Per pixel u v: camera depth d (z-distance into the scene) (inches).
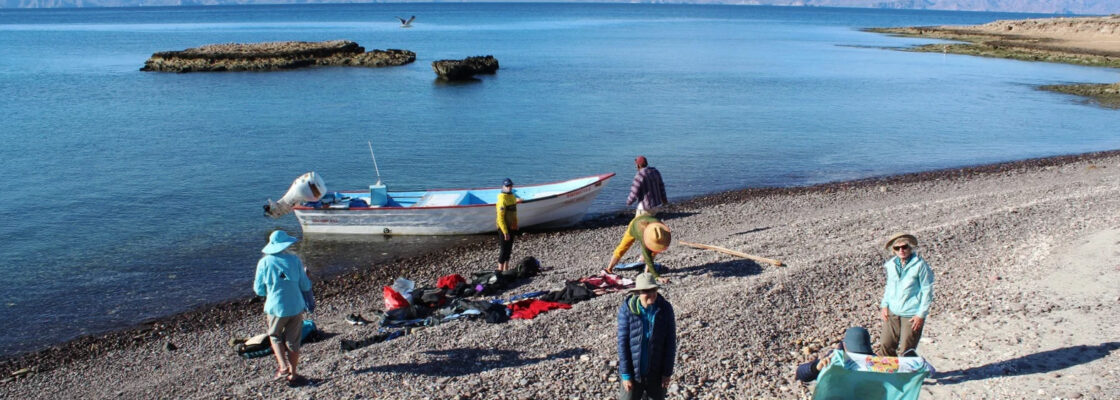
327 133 1320.1
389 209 712.4
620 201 862.5
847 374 246.8
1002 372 300.2
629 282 488.1
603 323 407.5
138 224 765.9
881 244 548.1
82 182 944.3
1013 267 471.8
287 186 936.9
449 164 1077.8
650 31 5492.1
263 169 1032.2
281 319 330.3
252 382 353.1
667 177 986.7
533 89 1989.4
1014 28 4953.3
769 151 1161.4
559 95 1859.0
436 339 398.0
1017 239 551.2
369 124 1421.0
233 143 1219.2
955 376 303.4
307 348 422.0
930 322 381.4
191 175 989.2
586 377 327.9
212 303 545.0
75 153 1127.6
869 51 3528.5
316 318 496.7
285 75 2417.6
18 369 435.8
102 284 588.1
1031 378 290.8
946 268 487.8
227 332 483.2
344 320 486.0
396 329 438.0
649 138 1269.7
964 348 333.4
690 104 1692.9
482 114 1546.5
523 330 399.9
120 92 1908.2
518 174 1019.9
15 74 2351.1
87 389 403.5
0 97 1782.7
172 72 2479.1
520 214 713.6
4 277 604.4
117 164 1051.9
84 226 756.0
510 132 1331.2
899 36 5027.1
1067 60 2930.6
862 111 1603.1
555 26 6254.9
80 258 654.5
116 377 417.1
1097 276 419.5
